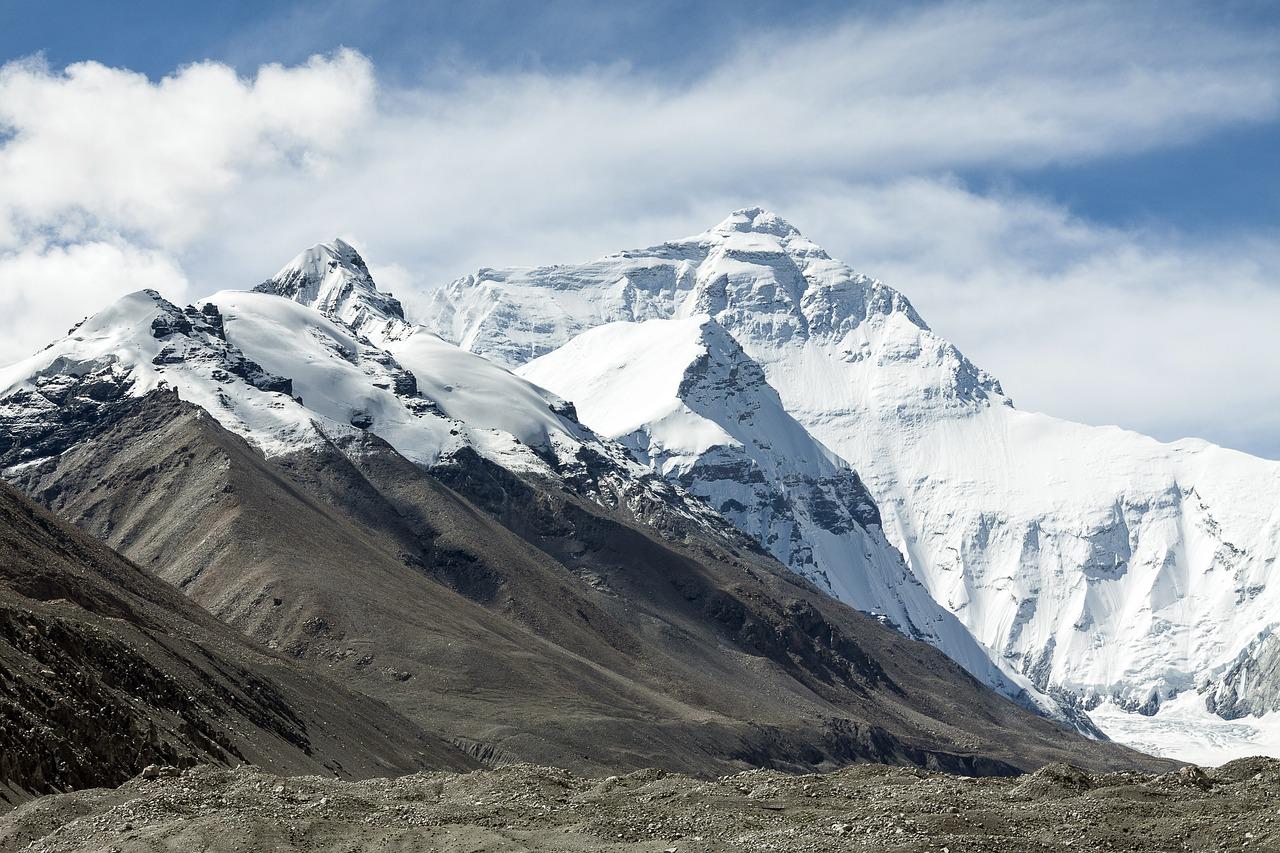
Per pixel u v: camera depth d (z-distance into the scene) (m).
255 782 117.00
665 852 98.00
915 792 114.69
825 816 108.12
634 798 115.50
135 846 97.06
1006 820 103.75
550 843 101.06
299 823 101.81
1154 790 109.19
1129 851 97.50
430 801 116.12
